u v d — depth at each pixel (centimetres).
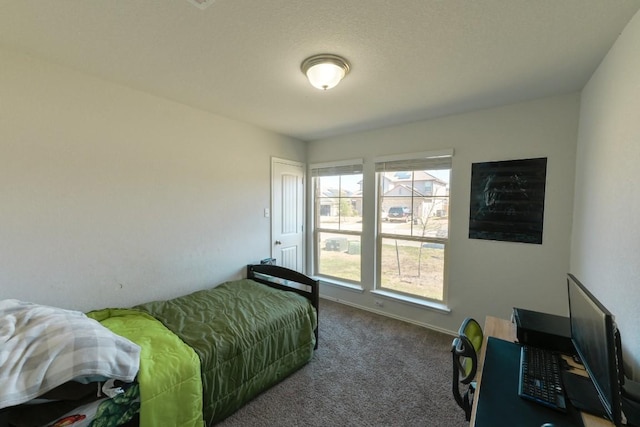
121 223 217
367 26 139
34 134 176
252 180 321
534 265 238
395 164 316
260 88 217
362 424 167
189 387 146
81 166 196
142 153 227
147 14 132
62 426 112
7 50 165
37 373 106
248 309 220
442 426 166
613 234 142
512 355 131
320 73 172
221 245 291
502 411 96
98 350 120
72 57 173
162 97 237
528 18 132
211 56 170
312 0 121
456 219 276
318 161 388
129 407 128
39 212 179
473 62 174
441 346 258
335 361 233
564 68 180
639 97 119
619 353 99
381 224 337
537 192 234
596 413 94
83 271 199
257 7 126
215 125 280
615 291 138
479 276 265
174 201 250
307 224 404
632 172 123
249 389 183
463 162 270
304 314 231
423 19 133
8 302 137
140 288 230
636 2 119
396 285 328
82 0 121
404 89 215
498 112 250
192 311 214
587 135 194
